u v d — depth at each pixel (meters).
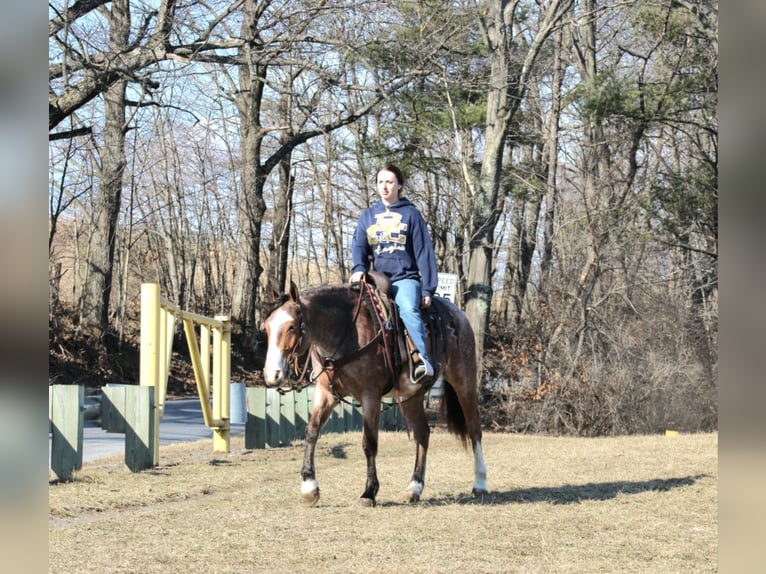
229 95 23.62
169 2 19.58
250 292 35.75
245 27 22.11
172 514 7.39
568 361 22.16
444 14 24.55
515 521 7.06
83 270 41.06
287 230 40.31
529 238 37.97
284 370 7.05
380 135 32.53
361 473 10.42
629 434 21.17
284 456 12.80
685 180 26.22
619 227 25.50
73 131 19.03
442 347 8.51
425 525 6.84
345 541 6.23
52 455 9.26
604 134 27.72
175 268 38.91
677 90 25.05
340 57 25.02
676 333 23.06
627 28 31.03
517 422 22.64
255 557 5.70
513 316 36.00
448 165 31.17
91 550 5.89
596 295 25.09
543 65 30.83
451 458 12.47
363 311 7.77
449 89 26.03
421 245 8.16
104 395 10.38
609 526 6.92
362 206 34.91
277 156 33.03
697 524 7.05
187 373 33.25
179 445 14.43
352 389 7.82
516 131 32.50
